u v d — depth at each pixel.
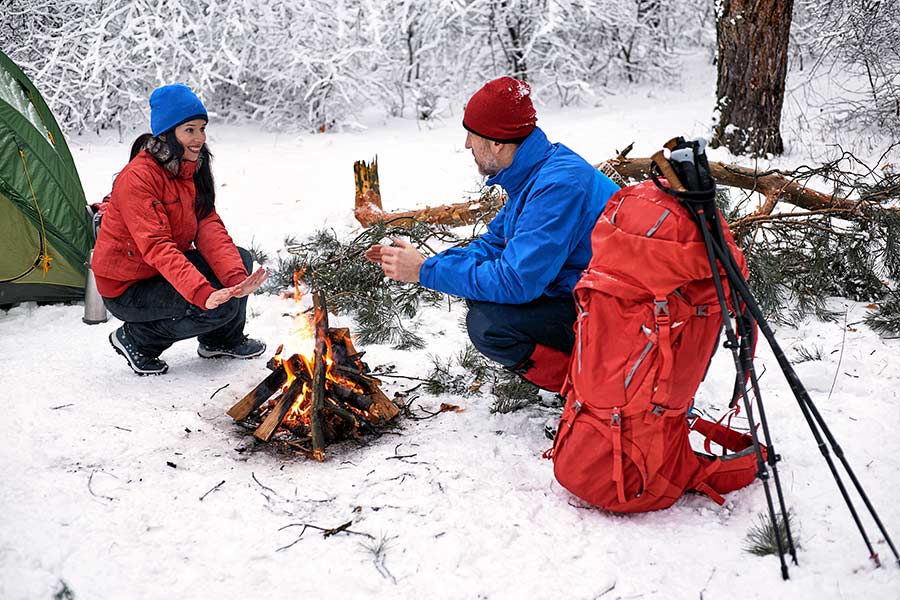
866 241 5.14
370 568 2.66
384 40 11.13
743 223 5.13
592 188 3.30
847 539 2.73
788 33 8.08
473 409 3.81
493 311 3.47
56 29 10.46
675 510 2.97
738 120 8.28
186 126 3.85
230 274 4.13
